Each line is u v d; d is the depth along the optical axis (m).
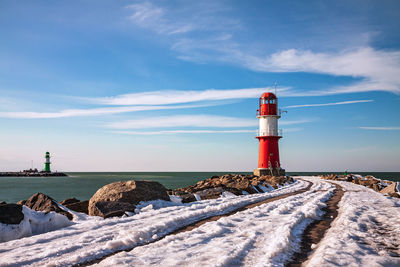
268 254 5.47
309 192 22.16
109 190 14.31
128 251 6.17
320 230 8.05
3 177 170.62
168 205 14.41
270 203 14.31
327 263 4.84
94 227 8.97
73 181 104.25
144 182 15.09
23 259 5.61
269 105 53.53
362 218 9.24
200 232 7.71
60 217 9.84
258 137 54.28
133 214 12.22
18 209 8.91
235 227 8.30
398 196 19.69
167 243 6.59
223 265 4.90
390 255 5.45
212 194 19.27
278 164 53.53
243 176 45.47
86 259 5.64
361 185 34.03
